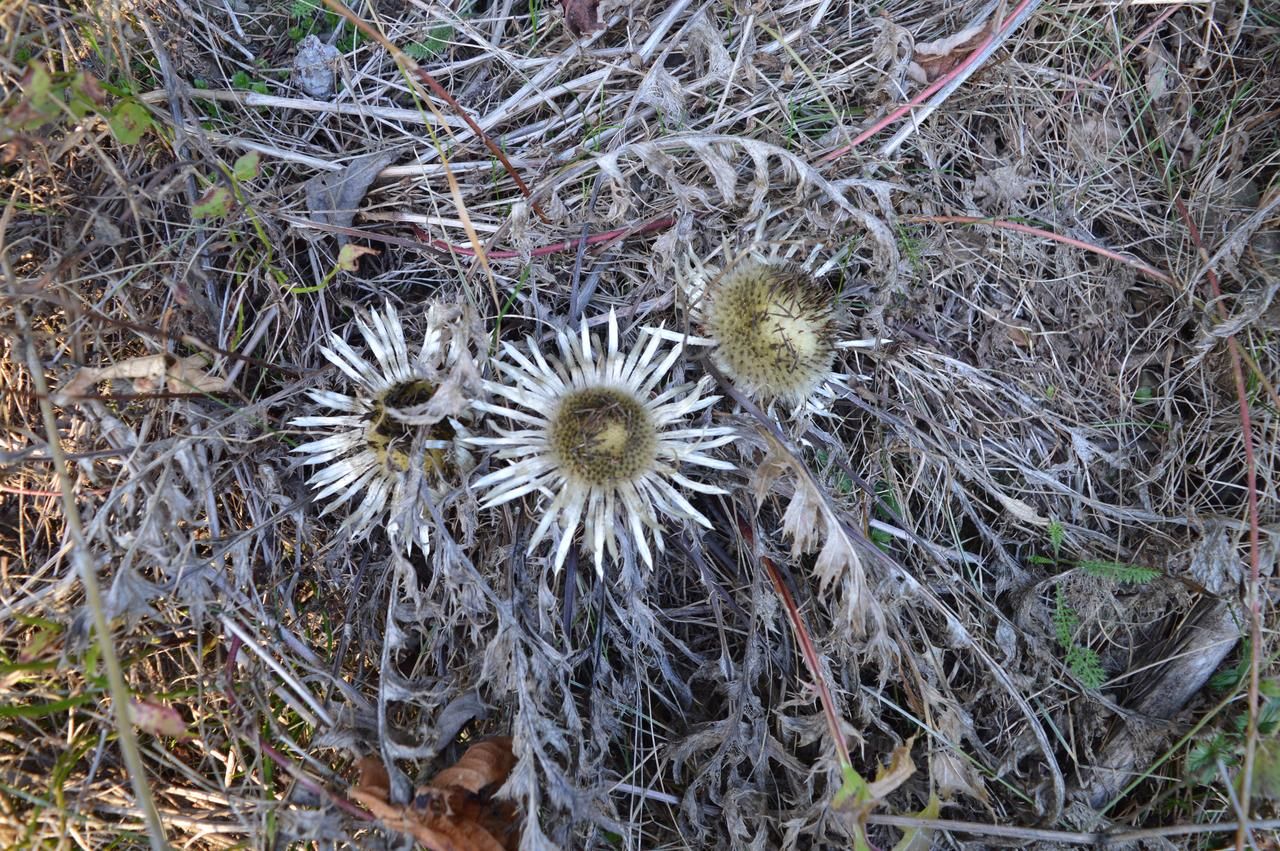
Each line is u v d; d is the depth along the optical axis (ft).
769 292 0.97
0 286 0.93
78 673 0.94
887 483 1.10
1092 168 1.16
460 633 1.03
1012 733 1.08
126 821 0.93
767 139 1.09
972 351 1.13
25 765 0.93
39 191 0.98
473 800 0.92
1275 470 1.09
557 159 1.06
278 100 1.05
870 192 1.08
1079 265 1.15
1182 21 1.17
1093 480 1.15
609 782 0.99
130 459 0.91
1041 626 1.10
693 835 1.03
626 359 0.99
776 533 1.08
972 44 1.09
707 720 1.06
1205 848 1.02
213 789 0.94
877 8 1.12
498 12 1.12
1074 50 1.15
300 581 1.04
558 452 0.95
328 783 0.94
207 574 0.95
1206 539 1.05
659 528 0.97
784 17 1.11
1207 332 1.09
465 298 1.01
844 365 1.10
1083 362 1.15
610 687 1.04
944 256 1.10
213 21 1.08
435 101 1.08
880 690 1.02
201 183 1.01
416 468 0.91
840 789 0.89
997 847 1.05
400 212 1.07
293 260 1.05
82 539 0.82
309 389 1.02
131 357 0.99
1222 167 1.15
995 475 1.14
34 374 0.86
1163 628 1.11
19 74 0.92
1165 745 1.05
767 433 0.98
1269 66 1.16
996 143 1.16
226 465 0.99
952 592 1.09
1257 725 0.96
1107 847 1.01
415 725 0.99
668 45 1.04
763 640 1.07
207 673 0.99
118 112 0.84
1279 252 1.12
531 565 1.01
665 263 1.01
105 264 0.99
